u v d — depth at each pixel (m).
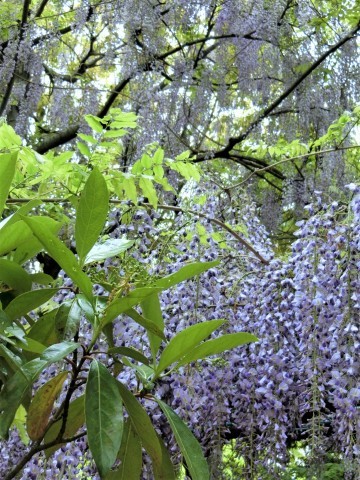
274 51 5.70
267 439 2.45
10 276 1.44
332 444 2.52
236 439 2.55
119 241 1.54
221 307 2.50
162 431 2.23
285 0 5.67
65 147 5.73
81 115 5.27
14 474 1.36
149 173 2.43
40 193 2.43
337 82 5.61
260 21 5.42
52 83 5.91
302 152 3.53
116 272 1.65
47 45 5.18
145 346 2.20
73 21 5.61
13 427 2.32
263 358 2.42
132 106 5.32
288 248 5.46
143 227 2.37
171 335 2.30
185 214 2.50
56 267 4.04
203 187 2.74
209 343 1.42
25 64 5.12
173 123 5.38
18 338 1.33
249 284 2.62
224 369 2.42
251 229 2.85
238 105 6.00
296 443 2.79
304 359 2.39
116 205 2.41
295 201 5.30
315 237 2.39
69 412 1.54
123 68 5.25
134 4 5.16
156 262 2.40
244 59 5.52
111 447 1.21
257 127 5.57
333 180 4.89
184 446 1.35
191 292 2.37
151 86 5.17
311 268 2.37
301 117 5.55
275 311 2.47
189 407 2.16
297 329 2.39
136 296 1.31
